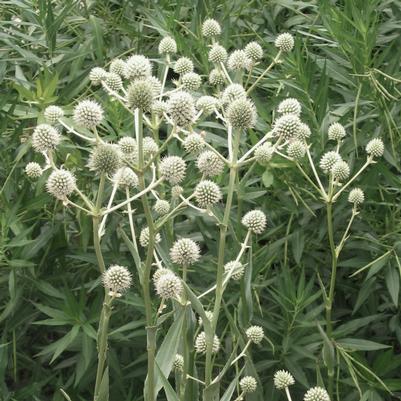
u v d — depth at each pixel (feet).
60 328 4.25
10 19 4.97
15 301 3.83
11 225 3.84
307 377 4.04
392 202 4.11
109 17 5.01
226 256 3.94
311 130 4.13
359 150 4.36
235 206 4.11
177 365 3.03
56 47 4.63
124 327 3.72
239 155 4.19
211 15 4.82
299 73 4.20
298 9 5.04
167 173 2.82
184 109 2.88
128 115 4.11
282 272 4.08
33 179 4.23
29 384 4.07
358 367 3.94
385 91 4.14
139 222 4.13
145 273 2.81
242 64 3.72
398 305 4.17
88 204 2.79
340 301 4.33
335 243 4.21
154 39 5.06
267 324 3.89
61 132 4.12
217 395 2.81
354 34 4.38
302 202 4.09
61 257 4.12
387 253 3.93
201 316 2.76
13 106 4.06
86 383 3.98
